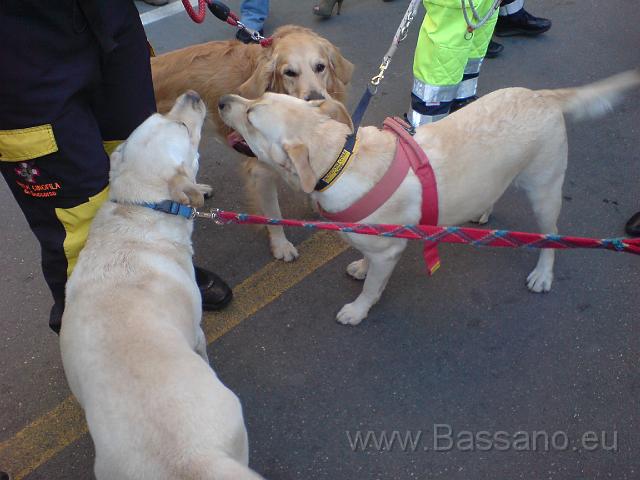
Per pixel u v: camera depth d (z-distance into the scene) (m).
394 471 2.30
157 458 1.49
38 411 2.53
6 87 1.80
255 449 2.38
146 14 5.15
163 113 3.05
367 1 5.29
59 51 1.86
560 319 2.80
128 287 1.92
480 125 2.47
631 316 2.78
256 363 2.69
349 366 2.66
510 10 4.55
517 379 2.58
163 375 1.64
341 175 2.31
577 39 4.68
